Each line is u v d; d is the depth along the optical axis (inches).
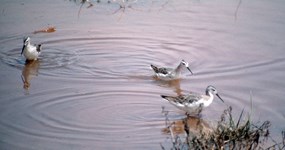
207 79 602.5
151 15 791.7
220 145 438.6
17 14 784.3
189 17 780.6
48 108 526.6
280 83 586.6
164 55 667.4
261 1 836.6
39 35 719.1
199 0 850.1
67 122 498.0
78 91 566.3
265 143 459.2
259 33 722.2
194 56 663.8
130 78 605.0
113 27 749.3
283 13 784.3
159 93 566.9
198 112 509.7
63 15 788.6
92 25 755.4
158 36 719.1
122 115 513.0
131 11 807.7
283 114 515.5
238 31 730.2
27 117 507.5
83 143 460.1
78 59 655.1
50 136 471.8
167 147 453.7
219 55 663.8
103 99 548.1
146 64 644.1
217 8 813.2
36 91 565.9
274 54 660.7
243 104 538.3
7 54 667.4
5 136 470.6
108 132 480.1
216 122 494.0
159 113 520.1
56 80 595.5
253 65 633.6
